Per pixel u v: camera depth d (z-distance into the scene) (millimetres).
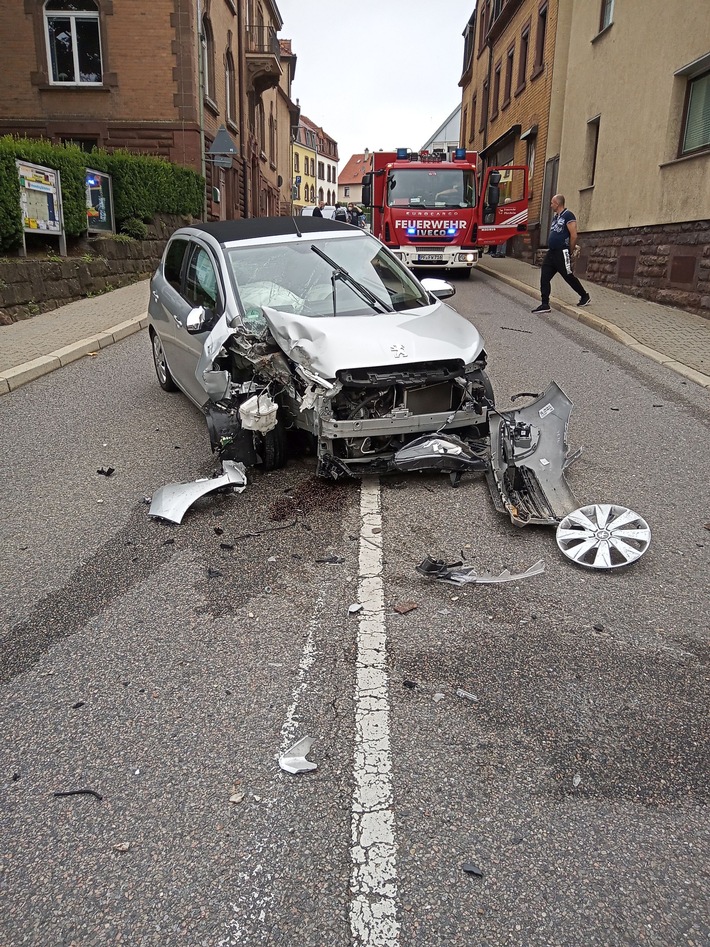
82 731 3172
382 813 2699
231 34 28828
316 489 5602
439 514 5148
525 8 25562
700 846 2543
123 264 16969
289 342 5426
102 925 2318
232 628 3889
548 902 2352
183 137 22812
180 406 8055
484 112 35031
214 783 2865
